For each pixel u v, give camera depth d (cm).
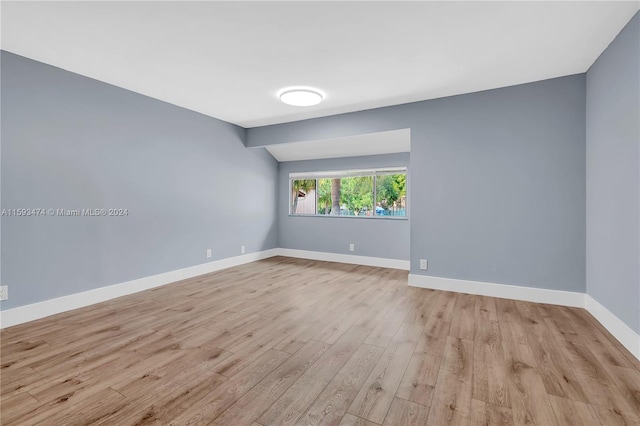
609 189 250
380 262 525
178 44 251
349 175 558
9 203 269
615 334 238
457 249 366
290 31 231
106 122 339
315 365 203
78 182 317
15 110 272
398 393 172
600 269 269
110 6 201
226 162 499
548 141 320
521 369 196
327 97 372
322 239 580
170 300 339
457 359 209
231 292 370
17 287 274
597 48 256
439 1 196
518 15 211
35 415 154
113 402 165
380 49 258
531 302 328
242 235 536
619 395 168
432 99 375
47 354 217
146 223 383
